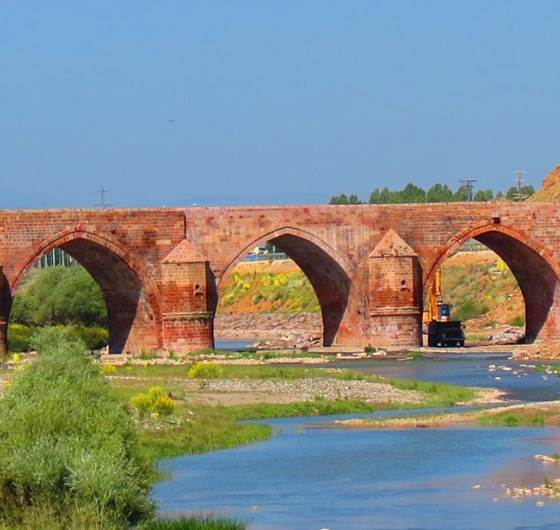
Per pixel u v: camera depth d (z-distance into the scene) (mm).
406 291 149875
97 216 142875
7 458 55781
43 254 141000
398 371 127438
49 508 54156
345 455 75250
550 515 59500
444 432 83875
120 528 54156
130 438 60094
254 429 84688
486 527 57500
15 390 62281
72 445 57188
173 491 65750
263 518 59688
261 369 121938
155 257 145125
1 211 139750
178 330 144625
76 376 64562
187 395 99562
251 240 147625
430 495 64125
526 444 78125
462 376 122125
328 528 57750
